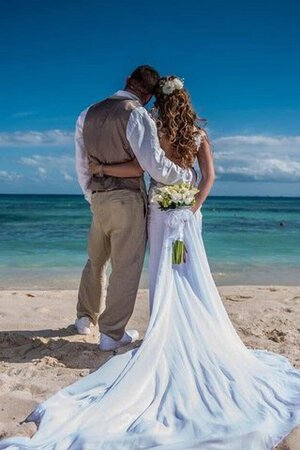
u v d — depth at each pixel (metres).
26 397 3.94
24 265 12.39
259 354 4.68
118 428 3.46
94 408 3.60
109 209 4.95
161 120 4.73
